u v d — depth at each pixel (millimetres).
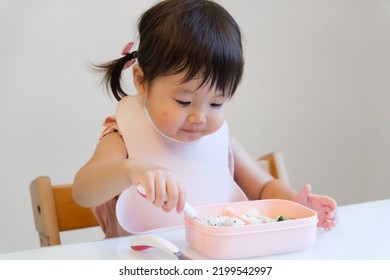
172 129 750
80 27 1332
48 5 1302
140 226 805
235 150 1004
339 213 785
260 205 727
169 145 863
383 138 1600
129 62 933
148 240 601
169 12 759
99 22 1344
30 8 1289
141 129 851
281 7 1515
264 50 1513
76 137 1367
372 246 628
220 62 715
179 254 580
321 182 1626
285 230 588
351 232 687
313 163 1612
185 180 857
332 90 1595
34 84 1313
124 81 1311
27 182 1332
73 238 1424
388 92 1578
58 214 921
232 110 1507
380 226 716
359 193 1641
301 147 1597
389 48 1552
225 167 908
